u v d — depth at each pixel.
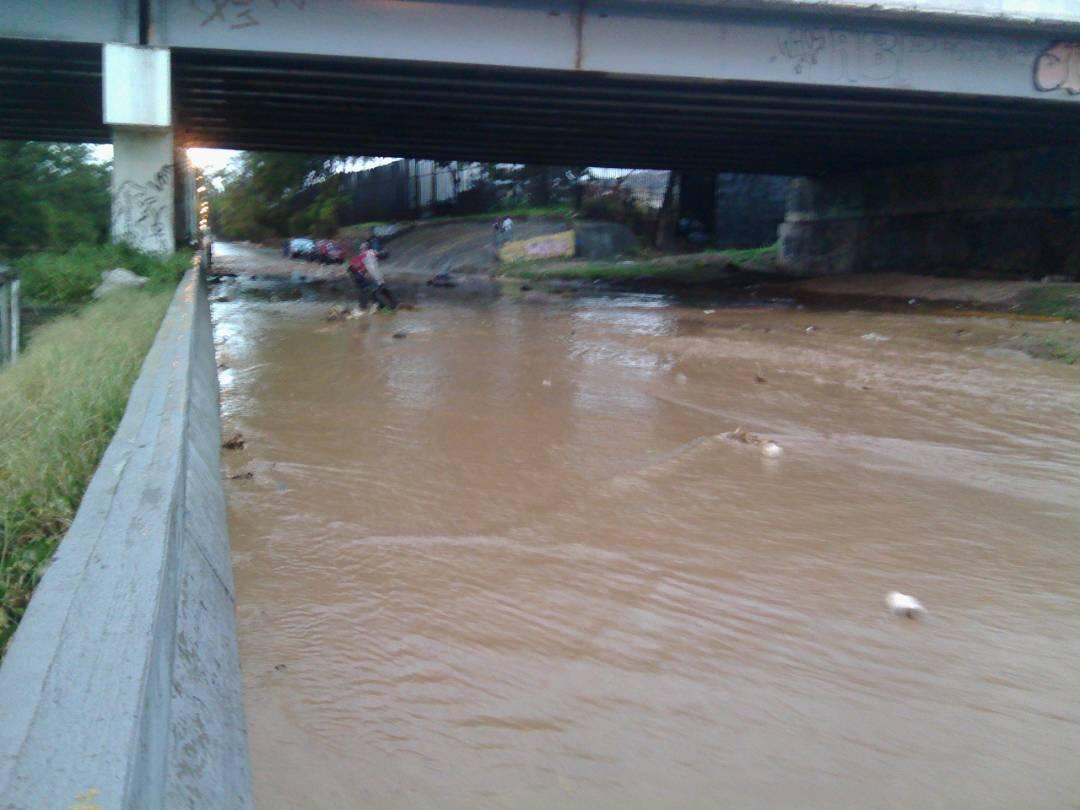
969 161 27.38
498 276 38.53
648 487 7.50
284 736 3.95
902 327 18.45
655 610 5.28
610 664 4.67
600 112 24.14
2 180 33.78
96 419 6.23
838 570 5.93
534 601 5.34
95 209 36.62
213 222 90.88
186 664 3.58
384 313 20.78
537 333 17.20
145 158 20.17
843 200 34.12
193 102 24.31
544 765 3.84
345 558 5.88
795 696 4.43
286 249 53.03
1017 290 22.36
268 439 8.80
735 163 33.16
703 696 4.41
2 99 24.97
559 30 19.80
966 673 4.70
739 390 11.61
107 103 19.25
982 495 7.53
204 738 3.33
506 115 25.05
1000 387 12.05
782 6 19.36
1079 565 6.11
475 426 9.45
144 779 2.47
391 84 21.73
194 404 7.16
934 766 3.91
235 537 6.18
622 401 10.80
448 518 6.66
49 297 16.11
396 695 4.32
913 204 30.03
